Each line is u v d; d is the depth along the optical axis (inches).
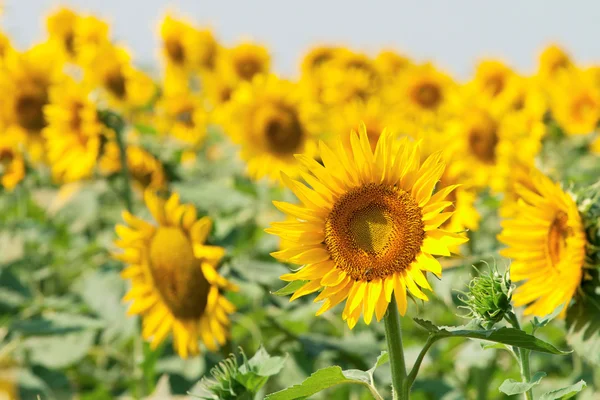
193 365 267.7
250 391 153.8
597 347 168.7
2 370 278.8
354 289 128.0
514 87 489.4
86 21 473.7
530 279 172.4
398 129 346.0
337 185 131.6
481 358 237.6
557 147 449.4
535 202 173.6
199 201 316.5
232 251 295.1
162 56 540.4
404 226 127.7
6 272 329.4
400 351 126.7
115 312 260.5
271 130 377.4
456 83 483.2
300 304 260.7
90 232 395.2
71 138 327.6
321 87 476.1
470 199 290.8
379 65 564.7
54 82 377.1
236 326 271.9
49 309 301.3
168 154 351.3
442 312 298.5
